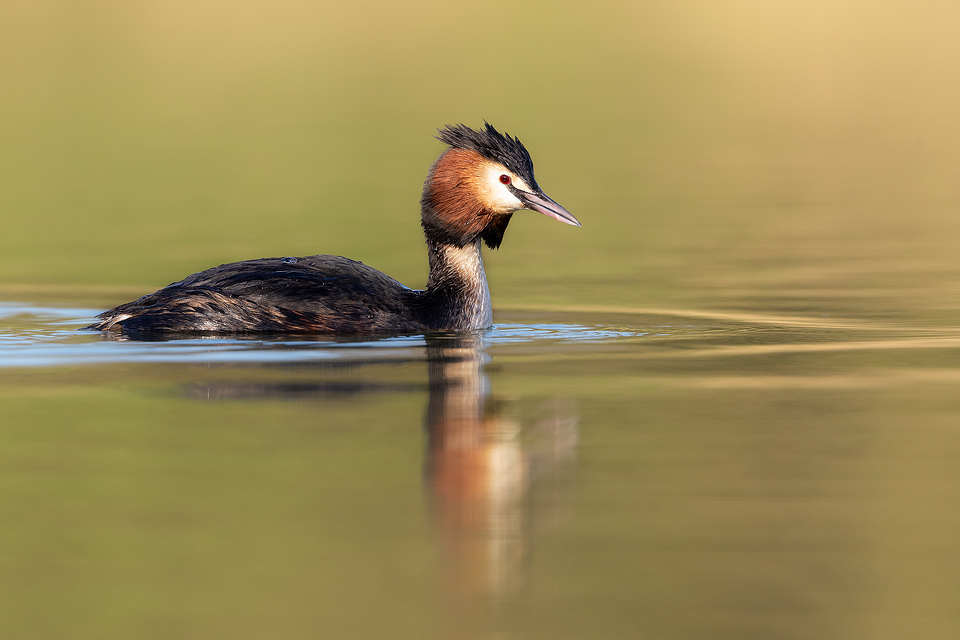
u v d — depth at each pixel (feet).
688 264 70.74
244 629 23.32
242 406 38.14
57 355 45.11
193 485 30.89
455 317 51.42
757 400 39.27
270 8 228.43
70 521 28.55
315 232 80.33
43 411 37.58
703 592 24.95
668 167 111.45
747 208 91.61
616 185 102.12
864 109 147.43
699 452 33.68
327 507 29.40
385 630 23.31
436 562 26.25
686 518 28.81
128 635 23.18
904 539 27.58
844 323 53.21
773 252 74.28
